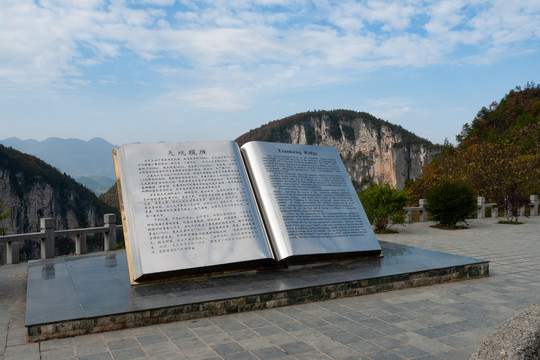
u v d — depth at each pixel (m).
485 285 5.38
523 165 20.08
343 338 3.57
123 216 5.45
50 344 3.48
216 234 5.25
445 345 3.40
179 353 3.27
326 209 6.16
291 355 3.22
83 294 4.40
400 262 5.83
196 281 4.87
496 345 1.81
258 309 4.39
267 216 5.77
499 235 10.94
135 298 4.24
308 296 4.65
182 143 5.96
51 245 8.09
